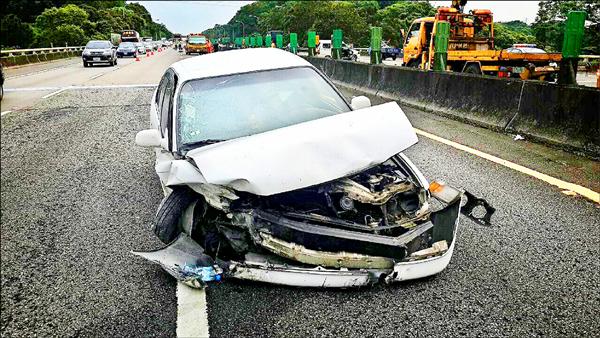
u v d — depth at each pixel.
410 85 11.93
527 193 5.19
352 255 3.17
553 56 14.51
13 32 59.19
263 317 3.11
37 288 3.70
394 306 3.17
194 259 3.54
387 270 3.21
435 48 10.80
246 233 3.43
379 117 3.68
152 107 5.92
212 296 3.37
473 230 4.33
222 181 3.15
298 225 3.20
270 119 4.22
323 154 3.27
